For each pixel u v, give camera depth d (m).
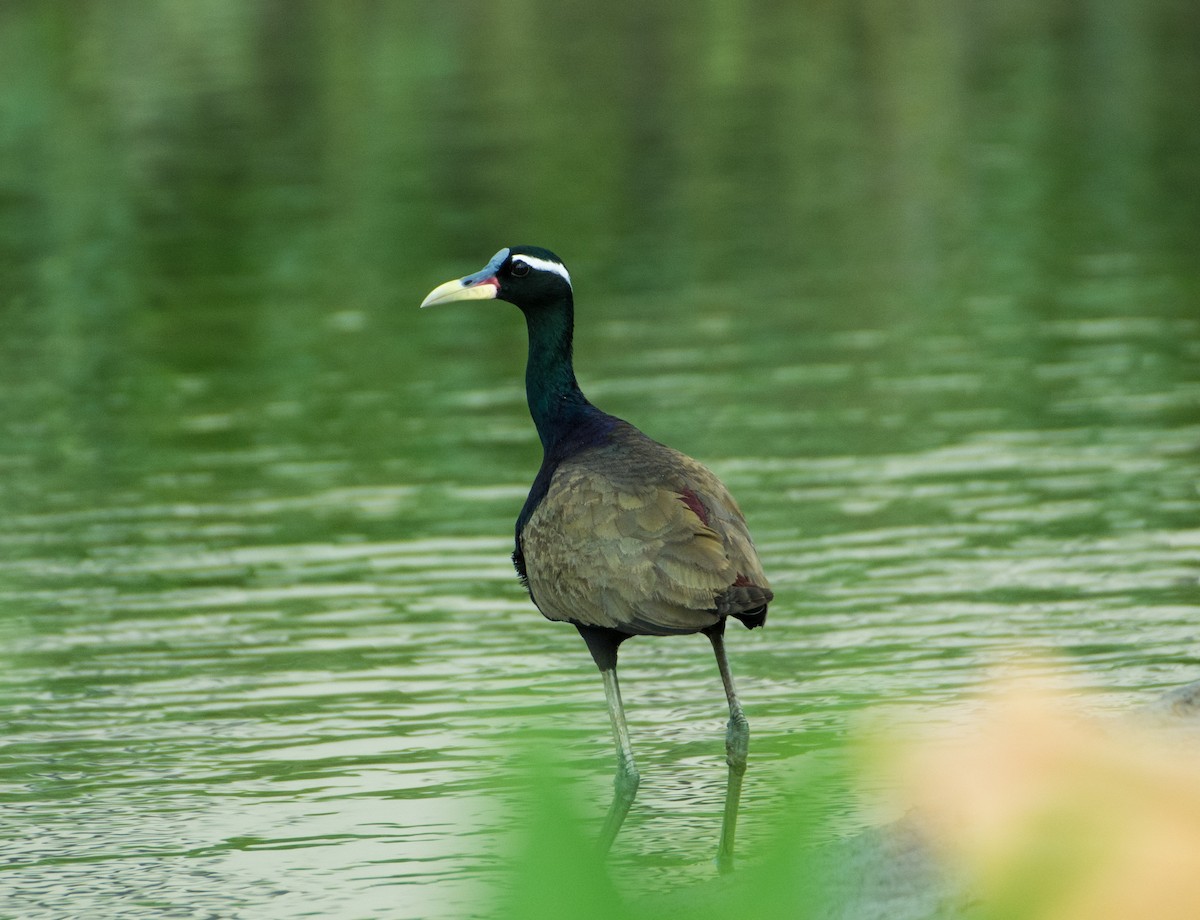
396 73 42.75
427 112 38.09
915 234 26.33
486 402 18.22
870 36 47.25
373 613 12.46
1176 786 0.94
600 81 41.38
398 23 49.31
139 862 8.79
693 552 7.90
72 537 14.32
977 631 11.50
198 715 10.76
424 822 9.07
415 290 23.83
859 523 13.91
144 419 18.06
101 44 46.34
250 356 20.64
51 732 10.59
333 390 18.95
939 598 12.22
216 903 8.27
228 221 28.72
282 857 8.78
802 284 23.30
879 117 36.78
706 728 10.30
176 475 15.98
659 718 10.53
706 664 11.41
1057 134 34.50
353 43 46.69
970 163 32.00
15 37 47.34
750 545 8.19
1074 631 11.41
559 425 9.34
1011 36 47.12
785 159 32.81
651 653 11.69
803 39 46.94
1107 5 51.38
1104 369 18.50
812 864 1.11
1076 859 0.93
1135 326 20.34
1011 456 15.55
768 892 1.10
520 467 15.84
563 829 1.03
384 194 30.34
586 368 19.19
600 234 26.94
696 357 19.48
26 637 12.15
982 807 0.95
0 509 15.15
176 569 13.46
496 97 39.78
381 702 10.86
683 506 8.08
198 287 24.52
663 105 38.56
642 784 9.33
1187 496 14.30
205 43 46.59
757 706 10.55
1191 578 12.40
